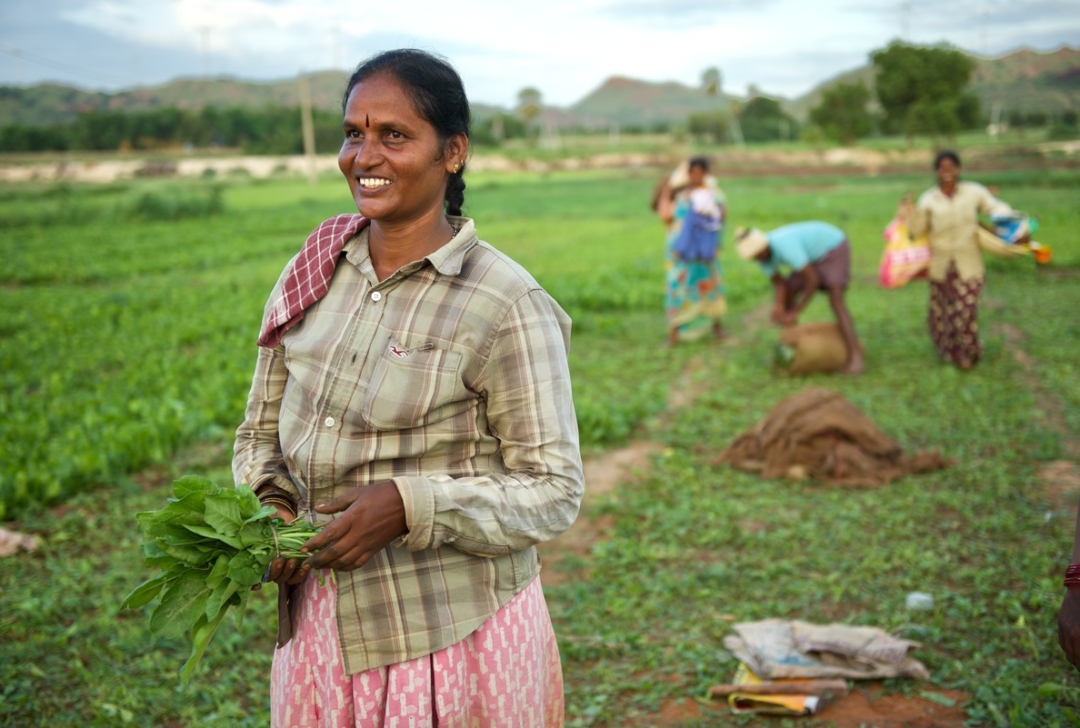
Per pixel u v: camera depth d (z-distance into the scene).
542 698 2.06
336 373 1.87
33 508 5.99
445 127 1.89
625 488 6.19
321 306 1.96
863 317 12.26
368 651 1.87
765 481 6.20
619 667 3.98
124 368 10.42
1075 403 7.71
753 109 114.62
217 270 20.31
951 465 6.31
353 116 1.85
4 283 18.95
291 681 1.96
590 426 7.34
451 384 1.83
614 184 55.09
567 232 26.78
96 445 6.92
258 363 2.11
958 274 8.93
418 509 1.72
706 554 5.13
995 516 5.43
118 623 4.41
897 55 61.28
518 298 1.88
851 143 71.00
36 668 3.95
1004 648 3.93
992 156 55.22
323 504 1.85
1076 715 3.31
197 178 72.75
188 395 8.70
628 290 14.40
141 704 3.73
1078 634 2.01
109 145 109.00
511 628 1.96
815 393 6.53
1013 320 11.55
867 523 5.41
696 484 6.17
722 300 10.97
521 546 1.88
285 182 65.00
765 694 3.62
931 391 8.31
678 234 10.62
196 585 1.82
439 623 1.88
